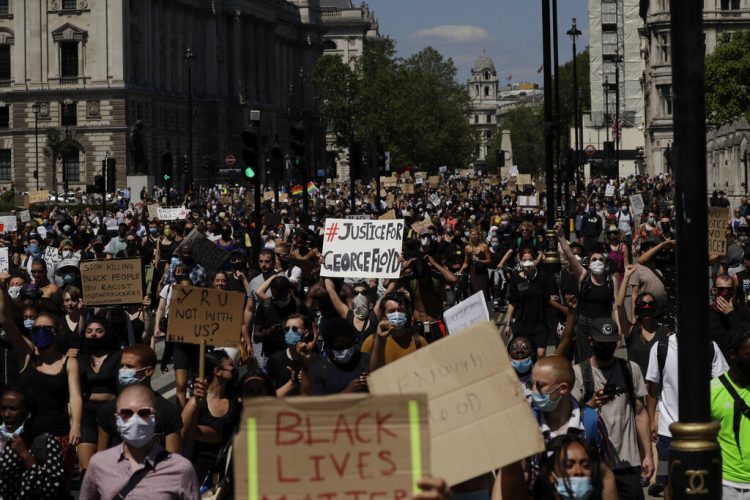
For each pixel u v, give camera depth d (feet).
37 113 484.33
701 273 34.24
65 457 55.06
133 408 38.14
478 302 54.54
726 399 43.65
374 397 24.94
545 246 136.67
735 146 310.24
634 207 195.83
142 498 38.65
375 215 190.39
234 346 54.60
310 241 108.47
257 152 121.90
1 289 58.75
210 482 49.67
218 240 152.76
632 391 49.01
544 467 35.01
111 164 235.40
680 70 34.40
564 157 299.17
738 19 463.01
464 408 30.99
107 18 508.94
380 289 96.22
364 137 589.32
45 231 185.26
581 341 77.15
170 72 577.43
